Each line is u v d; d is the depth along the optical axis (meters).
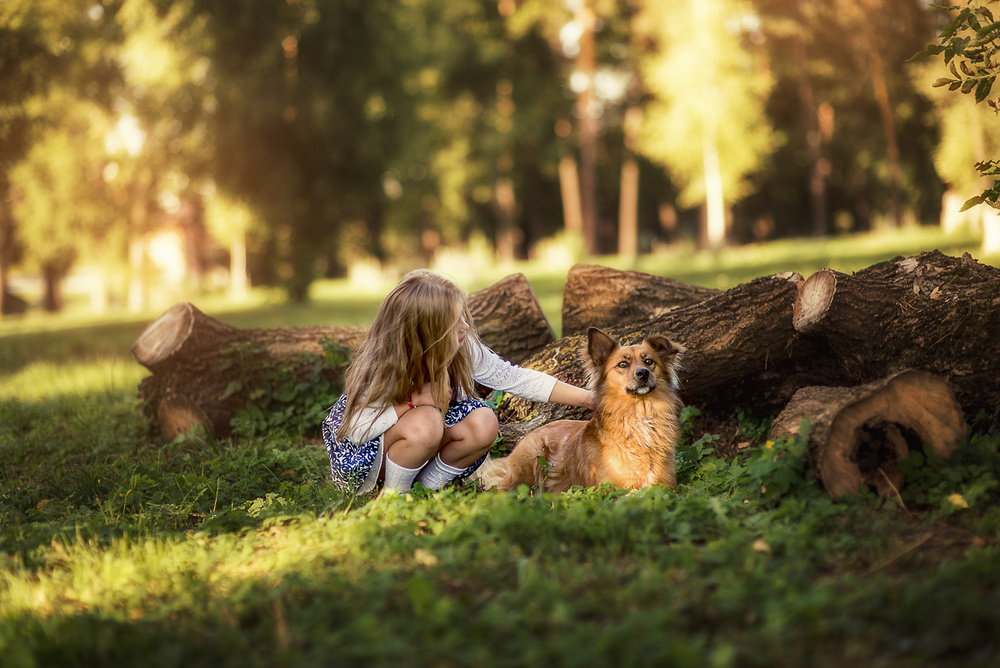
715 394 5.04
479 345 4.12
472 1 33.25
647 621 2.19
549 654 2.06
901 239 22.52
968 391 3.90
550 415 5.02
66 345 14.23
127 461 5.10
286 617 2.46
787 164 38.03
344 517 3.53
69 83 17.03
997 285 3.90
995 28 3.54
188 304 5.84
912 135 33.47
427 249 51.44
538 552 2.84
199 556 3.10
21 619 2.51
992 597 2.29
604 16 33.22
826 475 3.29
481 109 36.97
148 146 21.64
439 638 2.21
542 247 38.25
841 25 29.72
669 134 25.17
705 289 5.94
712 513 3.23
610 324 6.09
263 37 18.53
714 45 24.03
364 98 19.91
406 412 3.76
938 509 3.16
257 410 5.81
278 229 20.69
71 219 26.83
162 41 19.34
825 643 2.13
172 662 2.13
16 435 6.17
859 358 4.29
